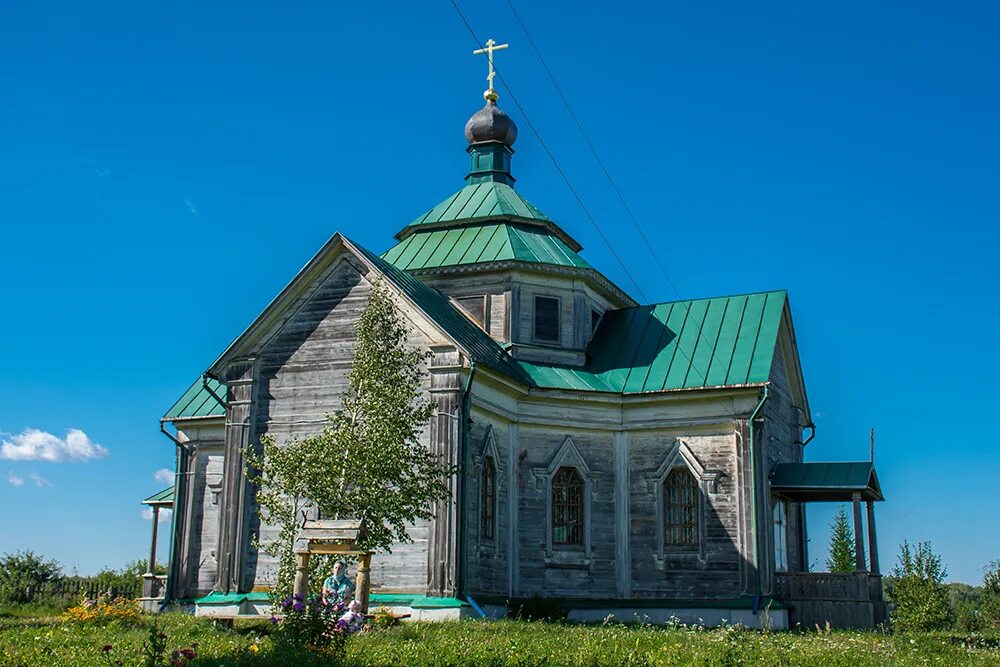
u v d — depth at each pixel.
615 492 34.53
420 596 28.44
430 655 17.03
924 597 43.00
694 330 36.59
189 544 38.03
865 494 34.69
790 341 38.22
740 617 31.72
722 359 34.75
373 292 26.89
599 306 38.59
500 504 32.44
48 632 22.56
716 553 32.81
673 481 34.06
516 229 38.38
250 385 31.47
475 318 36.22
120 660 16.80
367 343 25.77
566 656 17.38
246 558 30.44
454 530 28.59
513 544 32.84
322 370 31.02
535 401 34.09
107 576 48.50
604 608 33.12
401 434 24.94
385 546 24.48
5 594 44.72
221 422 38.41
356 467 24.20
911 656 20.08
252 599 29.86
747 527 32.41
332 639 17.12
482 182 41.59
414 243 38.91
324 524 22.97
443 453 29.09
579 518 34.12
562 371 35.56
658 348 36.34
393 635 21.02
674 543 33.56
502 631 23.02
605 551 34.09
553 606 30.89
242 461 30.91
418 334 30.25
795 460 38.59
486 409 31.67
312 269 31.50
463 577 28.66
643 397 34.56
